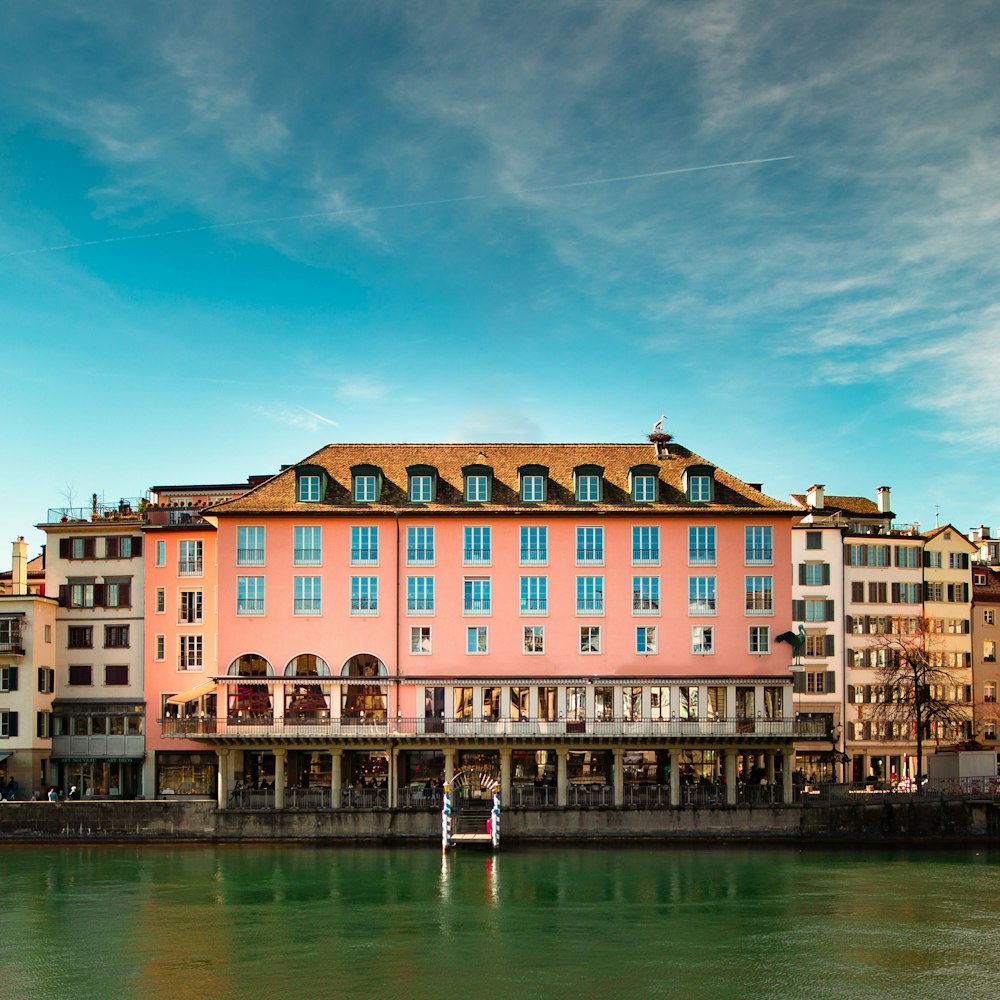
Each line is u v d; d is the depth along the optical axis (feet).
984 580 315.37
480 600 222.28
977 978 122.52
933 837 213.46
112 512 254.47
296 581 222.69
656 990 118.32
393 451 238.89
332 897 160.35
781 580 223.30
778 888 166.81
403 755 224.12
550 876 174.91
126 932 141.49
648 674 220.84
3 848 202.69
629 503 225.76
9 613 235.61
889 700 264.31
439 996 116.26
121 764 238.89
